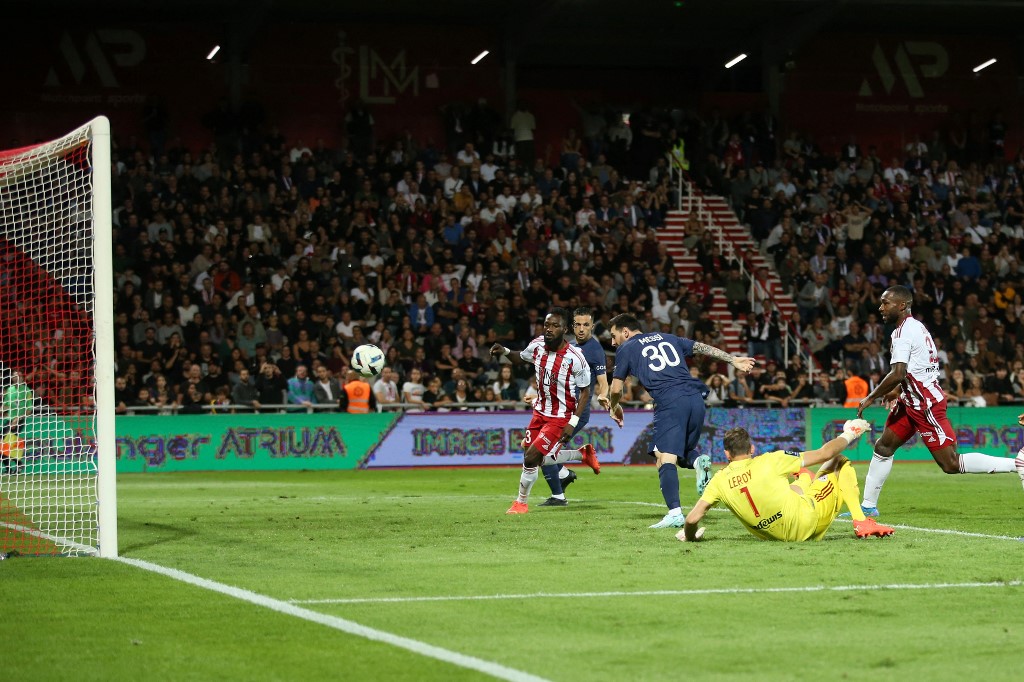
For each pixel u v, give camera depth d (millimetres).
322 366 27469
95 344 10391
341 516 14164
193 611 7746
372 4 35906
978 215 38344
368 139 36219
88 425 18609
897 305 12633
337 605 7934
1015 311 34781
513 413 27484
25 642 6883
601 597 8164
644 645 6707
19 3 34406
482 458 27234
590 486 20047
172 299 29750
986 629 7105
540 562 9828
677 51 41719
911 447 28844
